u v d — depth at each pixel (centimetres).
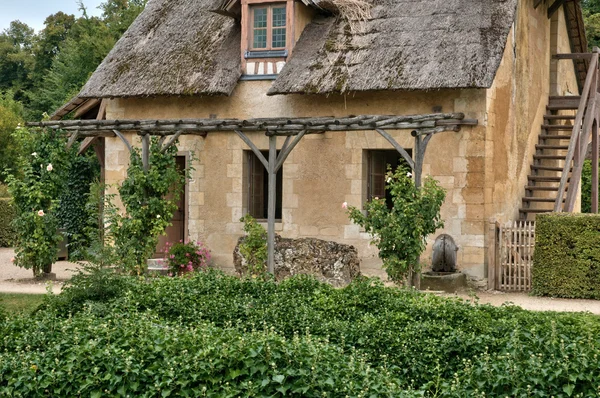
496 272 1420
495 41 1430
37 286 1413
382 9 1588
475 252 1432
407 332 820
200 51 1670
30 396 663
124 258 1408
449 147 1457
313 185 1570
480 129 1434
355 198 1536
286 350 660
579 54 1742
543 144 1792
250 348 661
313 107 1559
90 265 1006
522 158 1656
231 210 1633
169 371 655
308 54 1557
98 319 830
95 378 662
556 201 1448
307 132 1368
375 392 627
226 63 1628
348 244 1533
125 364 669
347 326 862
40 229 1475
